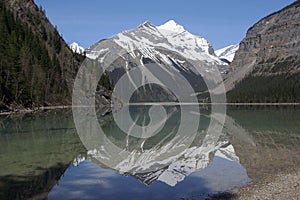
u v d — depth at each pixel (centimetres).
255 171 2202
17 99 8738
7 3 16688
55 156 2662
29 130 4556
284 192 1739
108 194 1688
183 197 1658
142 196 1659
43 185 1856
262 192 1744
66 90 11812
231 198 1656
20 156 2692
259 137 3953
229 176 2048
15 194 1711
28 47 12394
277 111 10106
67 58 14675
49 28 18112
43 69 11494
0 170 2205
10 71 8912
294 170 2239
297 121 6238
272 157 2698
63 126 5038
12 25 14312
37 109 9275
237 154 2800
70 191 1744
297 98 17925
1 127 4947
